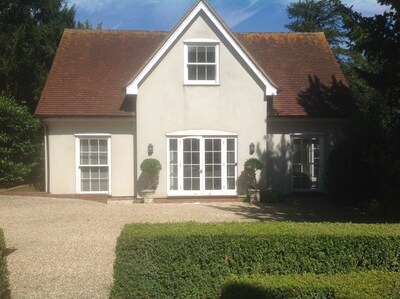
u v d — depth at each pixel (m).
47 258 9.40
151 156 17.88
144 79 17.83
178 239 6.68
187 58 17.92
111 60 21.14
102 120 18.83
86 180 19.09
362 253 6.92
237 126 18.00
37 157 21.36
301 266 6.85
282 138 19.41
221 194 17.97
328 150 19.50
